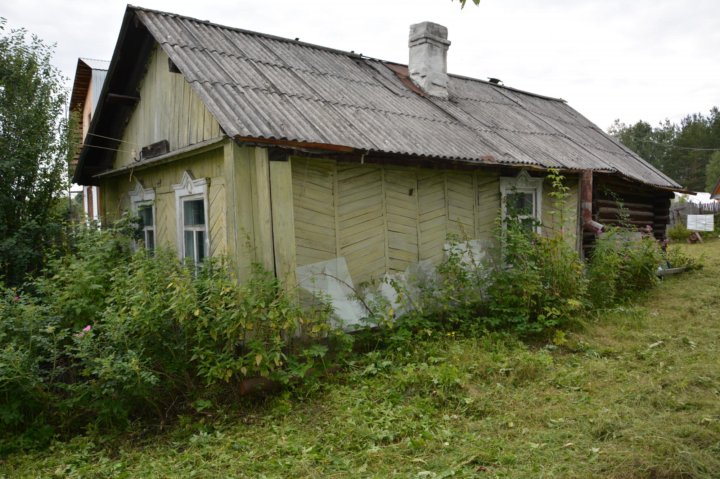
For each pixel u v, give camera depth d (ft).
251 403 16.66
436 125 26.89
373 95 27.55
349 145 19.74
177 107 24.25
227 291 16.51
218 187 21.48
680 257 39.75
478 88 39.40
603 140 42.19
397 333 20.72
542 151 29.78
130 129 29.35
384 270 22.95
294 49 29.14
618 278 29.66
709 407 14.85
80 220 28.02
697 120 213.25
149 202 27.68
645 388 16.43
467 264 24.32
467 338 22.02
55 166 29.19
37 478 12.74
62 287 19.89
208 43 24.40
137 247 28.60
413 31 32.71
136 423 15.74
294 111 21.13
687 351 20.57
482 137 27.81
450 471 11.86
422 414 15.35
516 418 14.98
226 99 19.51
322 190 20.97
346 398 16.35
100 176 31.89
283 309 16.61
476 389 16.94
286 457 13.16
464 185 26.12
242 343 17.83
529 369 18.22
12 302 17.31
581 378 17.83
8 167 26.08
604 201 34.83
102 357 15.34
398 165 23.27
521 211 28.45
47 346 15.49
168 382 16.49
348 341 18.86
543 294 24.18
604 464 11.89
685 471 11.35
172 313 16.56
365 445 13.61
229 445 13.87
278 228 18.79
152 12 24.72
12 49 28.35
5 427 14.94
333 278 21.12
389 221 23.18
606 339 22.27
